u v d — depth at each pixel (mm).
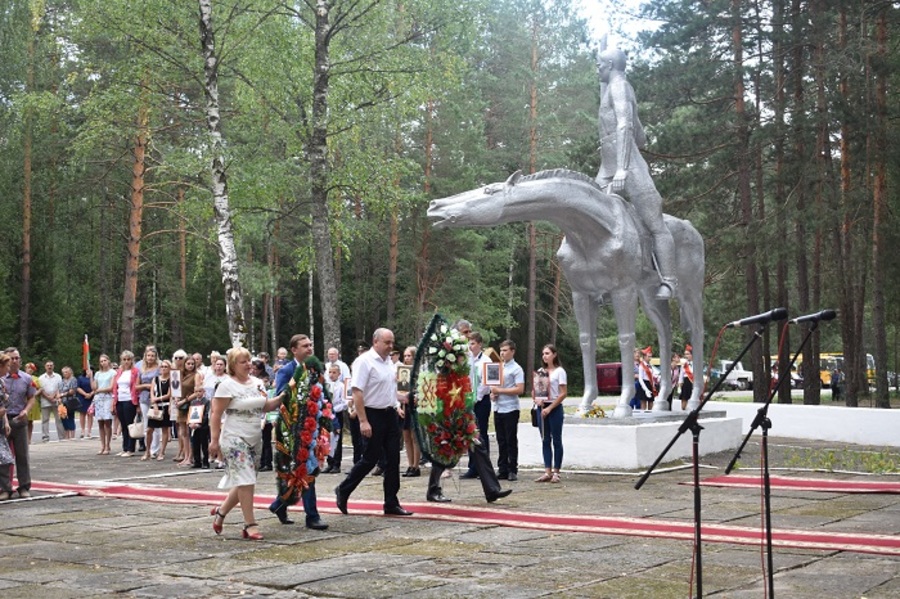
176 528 10461
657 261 17000
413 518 10945
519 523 10469
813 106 29172
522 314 55625
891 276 30047
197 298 51594
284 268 46875
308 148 25328
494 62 53188
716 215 35656
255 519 11047
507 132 50500
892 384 63781
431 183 46469
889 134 28109
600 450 15805
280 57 24625
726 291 36031
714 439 17906
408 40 25047
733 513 11039
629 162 16828
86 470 16969
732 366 6164
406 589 7355
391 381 11133
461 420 12031
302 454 10242
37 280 41281
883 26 29344
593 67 50625
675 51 32906
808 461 16438
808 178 29484
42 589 7453
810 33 29938
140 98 24031
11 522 10961
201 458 17422
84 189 39875
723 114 32781
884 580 7469
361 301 53094
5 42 37188
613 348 53562
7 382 13266
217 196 22859
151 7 23188
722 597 6969
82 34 25469
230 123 30797
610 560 8406
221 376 17359
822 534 9336
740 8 32406
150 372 19562
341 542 9500
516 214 15344
